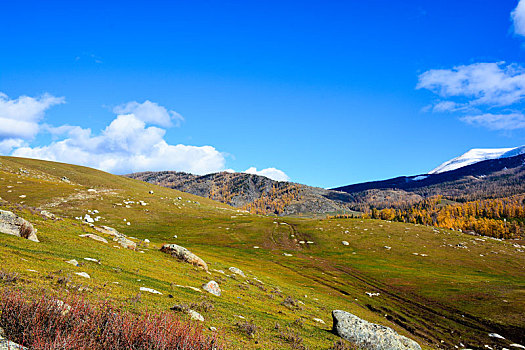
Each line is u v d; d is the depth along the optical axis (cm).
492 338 4712
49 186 14025
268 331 2173
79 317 962
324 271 9325
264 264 9231
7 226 2595
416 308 6241
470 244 14075
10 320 874
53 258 2262
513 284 7988
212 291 2981
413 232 15762
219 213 18200
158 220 13725
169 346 970
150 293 2134
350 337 2522
